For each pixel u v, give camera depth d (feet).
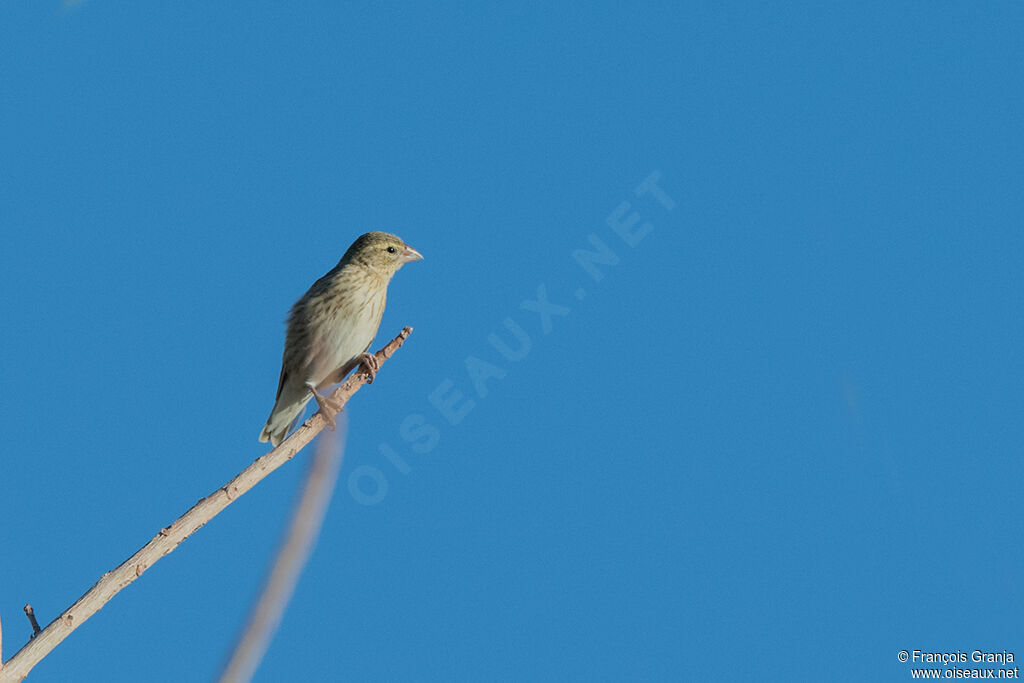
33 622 25.36
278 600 26.11
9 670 24.27
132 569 26.14
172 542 26.81
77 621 25.31
